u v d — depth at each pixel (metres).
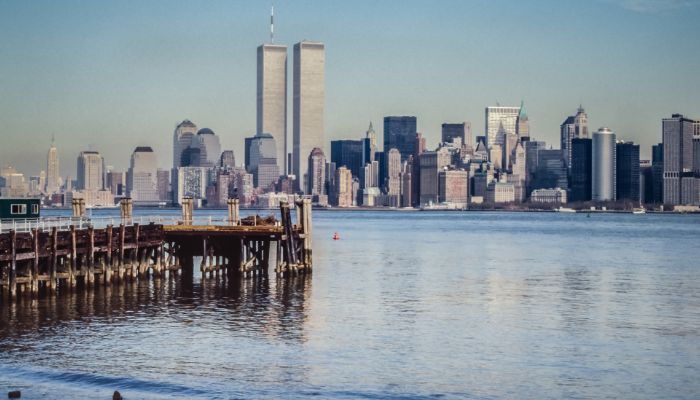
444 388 56.19
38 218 91.44
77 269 90.38
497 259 144.00
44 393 53.19
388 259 141.75
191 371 58.50
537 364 62.06
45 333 68.69
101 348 64.19
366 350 65.56
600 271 122.62
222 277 101.75
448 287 101.56
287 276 102.31
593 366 61.69
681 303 89.44
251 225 104.94
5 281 77.69
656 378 58.78
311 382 56.75
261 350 64.69
